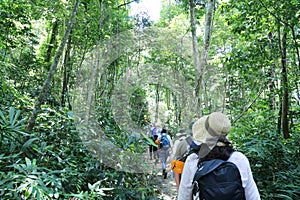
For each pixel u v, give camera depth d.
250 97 5.73
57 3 6.34
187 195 1.51
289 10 4.41
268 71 5.26
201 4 5.88
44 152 2.85
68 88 6.86
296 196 3.15
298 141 4.28
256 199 1.42
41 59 7.36
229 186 1.36
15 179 2.21
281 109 5.19
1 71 4.70
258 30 4.98
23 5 5.97
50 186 2.55
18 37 6.40
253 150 3.40
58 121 3.52
